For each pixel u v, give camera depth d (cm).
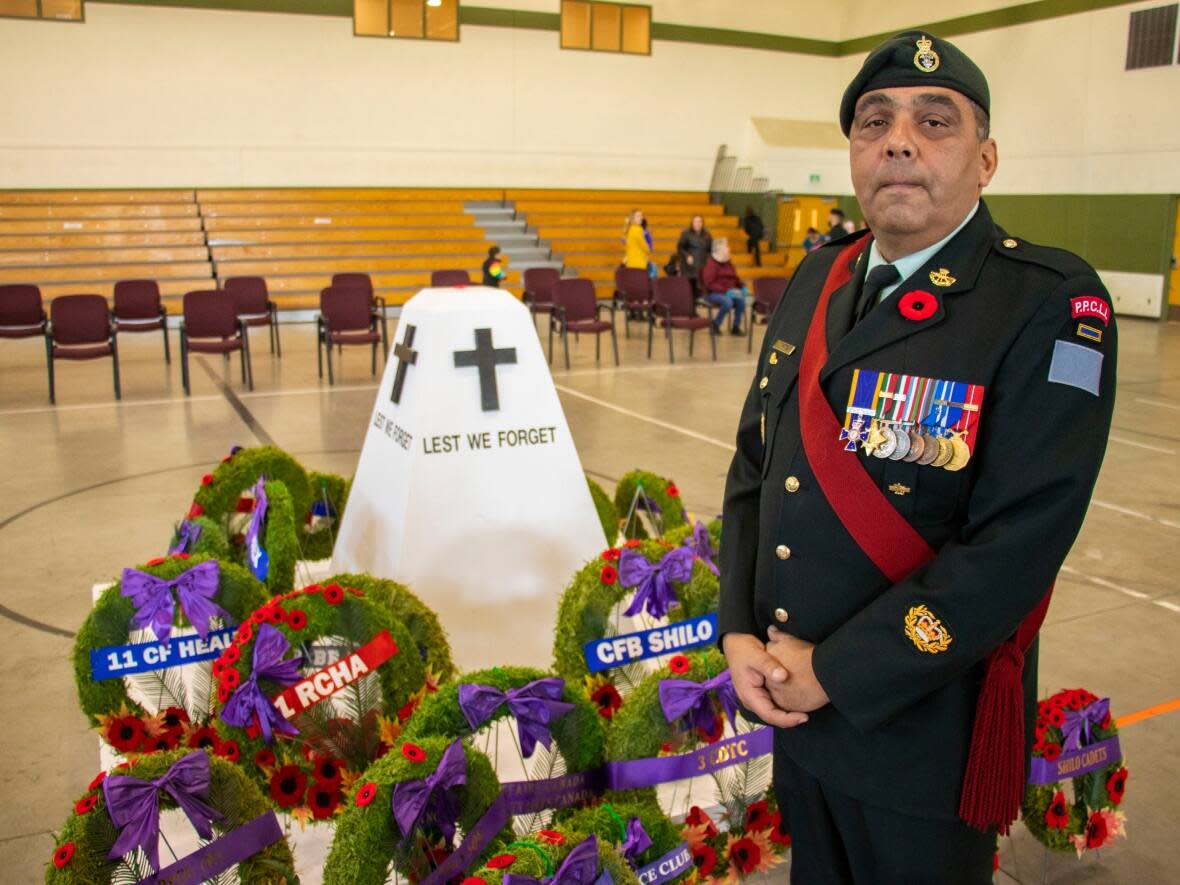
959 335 125
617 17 1705
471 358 316
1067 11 1436
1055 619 406
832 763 136
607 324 1007
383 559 319
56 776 284
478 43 1620
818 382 133
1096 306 121
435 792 182
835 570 131
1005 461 119
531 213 1633
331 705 226
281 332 1277
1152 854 257
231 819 188
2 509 530
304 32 1515
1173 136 1328
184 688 263
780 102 1855
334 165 1570
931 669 119
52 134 1407
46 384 891
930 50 128
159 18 1433
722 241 1246
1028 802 241
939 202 127
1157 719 325
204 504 351
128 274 1321
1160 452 682
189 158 1485
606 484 582
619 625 261
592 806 204
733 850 222
